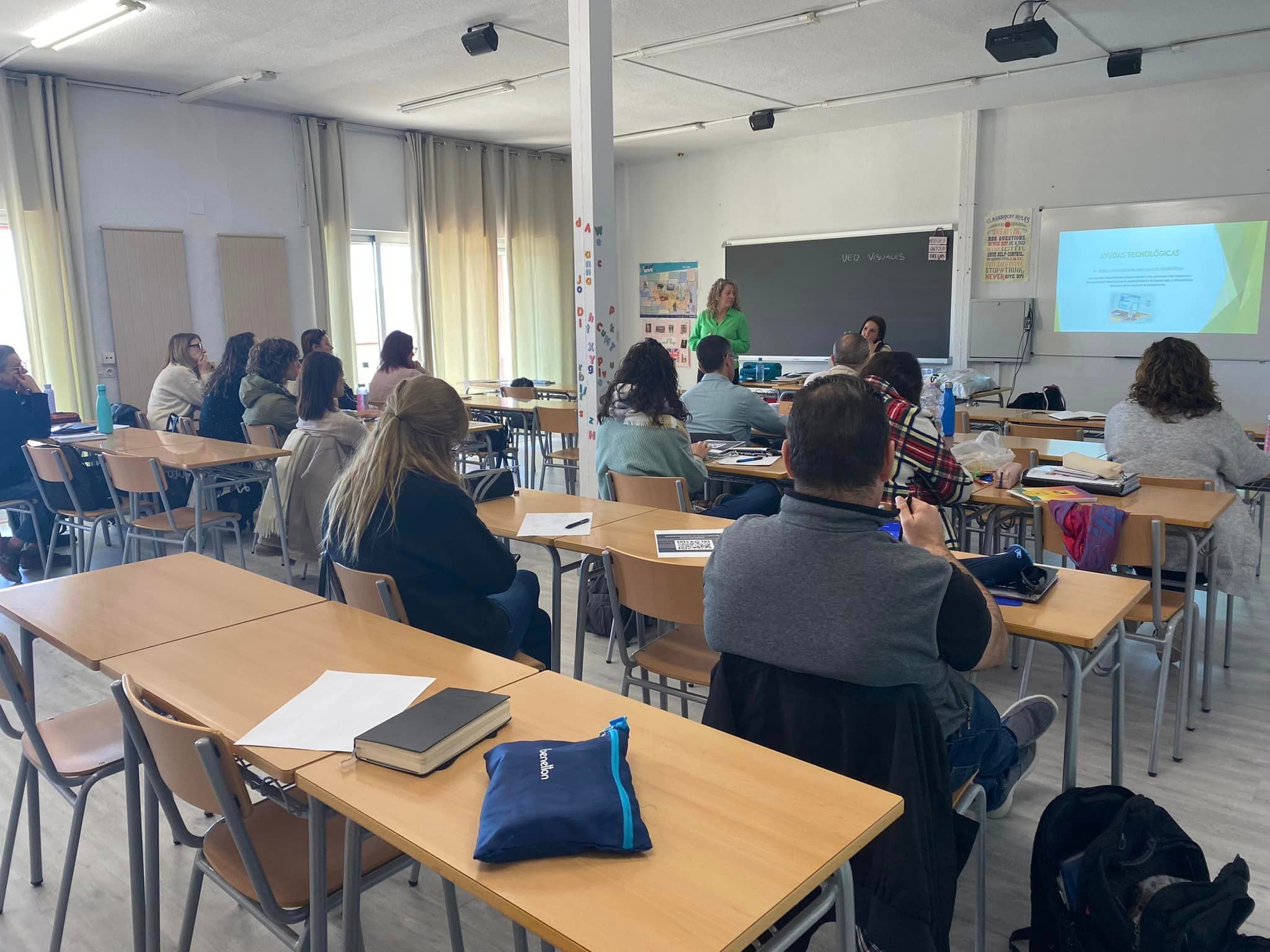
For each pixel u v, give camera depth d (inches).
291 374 204.7
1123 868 64.1
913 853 51.7
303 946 54.9
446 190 337.4
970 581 55.4
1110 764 100.1
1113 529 98.1
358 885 52.5
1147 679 126.2
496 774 44.5
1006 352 302.5
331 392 169.5
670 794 46.0
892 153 319.0
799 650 53.8
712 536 100.7
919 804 52.3
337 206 305.1
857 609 52.1
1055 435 181.8
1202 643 137.6
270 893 53.3
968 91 270.2
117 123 254.7
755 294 360.5
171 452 164.2
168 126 265.4
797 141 340.8
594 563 135.9
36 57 221.8
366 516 79.8
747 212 358.6
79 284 247.9
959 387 255.6
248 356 205.9
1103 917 61.2
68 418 207.9
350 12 195.0
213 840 61.4
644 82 258.5
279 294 295.1
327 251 306.2
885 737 53.1
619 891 38.2
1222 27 212.2
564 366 389.4
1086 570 99.0
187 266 273.0
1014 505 111.7
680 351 388.8
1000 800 70.4
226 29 205.2
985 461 126.1
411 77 250.7
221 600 79.0
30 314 241.3
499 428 236.4
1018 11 198.5
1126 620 107.2
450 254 340.8
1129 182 276.8
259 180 287.7
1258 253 260.2
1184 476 122.7
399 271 343.9
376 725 54.2
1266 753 104.7
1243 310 265.3
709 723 59.0
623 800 42.2
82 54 221.0
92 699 122.0
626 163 388.8
